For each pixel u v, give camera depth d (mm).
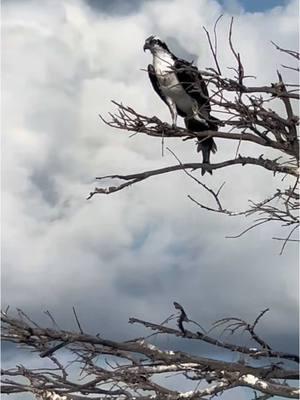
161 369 8883
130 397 8906
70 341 8234
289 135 8672
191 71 8664
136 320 8750
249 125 8586
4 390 8844
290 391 8852
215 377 8883
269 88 8352
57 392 8938
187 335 8836
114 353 8789
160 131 8734
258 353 8961
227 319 8859
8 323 8039
